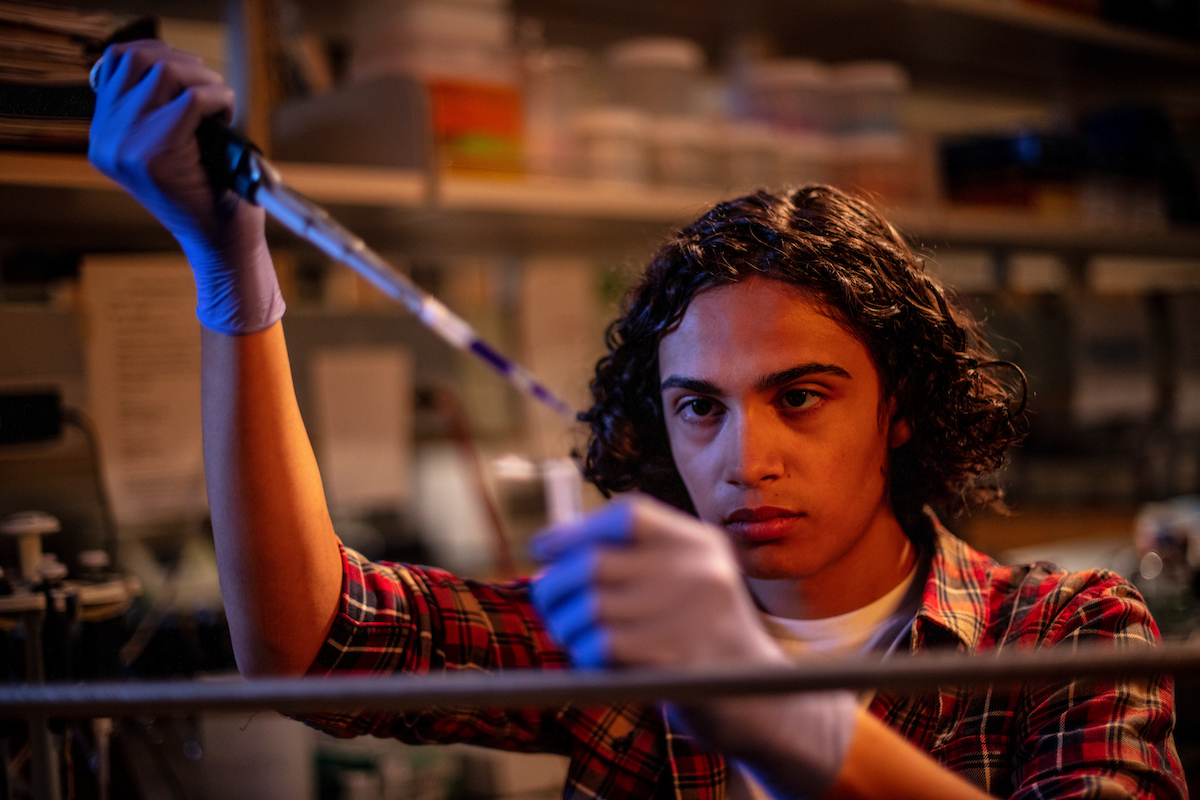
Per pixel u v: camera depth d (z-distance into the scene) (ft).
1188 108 9.25
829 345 2.32
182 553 4.38
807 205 2.67
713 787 2.54
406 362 5.67
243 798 3.69
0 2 3.10
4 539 3.30
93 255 4.21
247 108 4.56
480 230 5.65
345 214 4.81
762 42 6.71
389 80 4.47
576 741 2.78
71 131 3.27
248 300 2.11
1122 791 1.88
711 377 2.34
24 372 3.67
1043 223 6.68
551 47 6.69
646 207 5.20
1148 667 1.18
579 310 6.57
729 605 1.43
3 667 2.61
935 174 6.27
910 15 6.33
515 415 6.28
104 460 4.15
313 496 2.22
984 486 3.12
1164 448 8.17
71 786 2.63
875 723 1.69
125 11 4.68
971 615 2.54
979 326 3.11
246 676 2.26
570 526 1.48
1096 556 6.46
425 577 2.73
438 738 2.66
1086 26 6.82
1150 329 7.86
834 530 2.34
